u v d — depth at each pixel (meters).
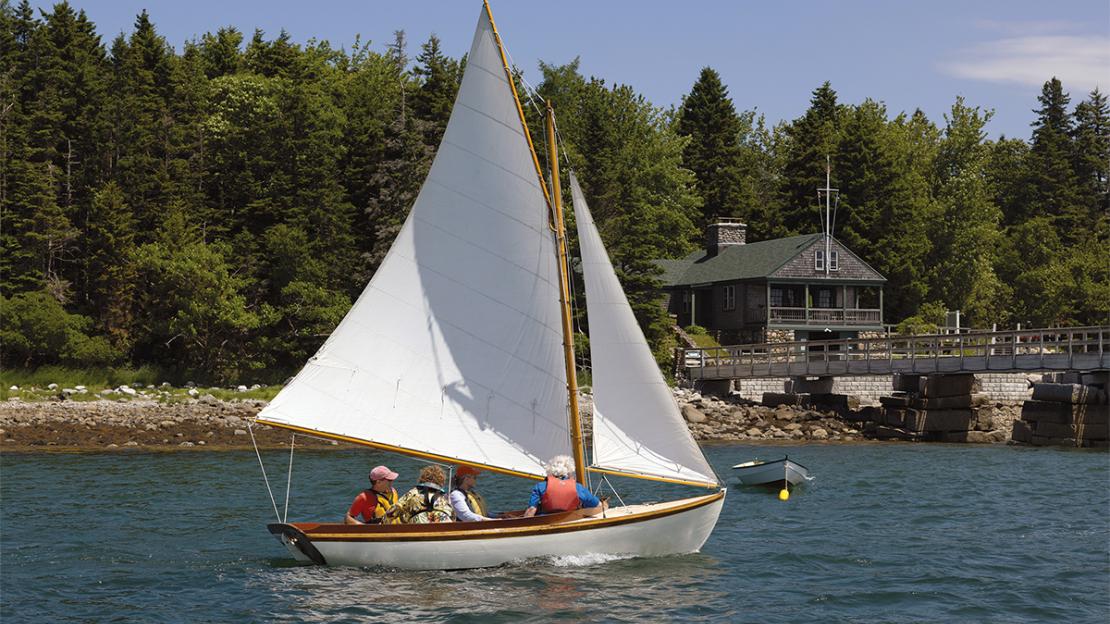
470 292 18.78
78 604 15.73
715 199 107.88
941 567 18.56
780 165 124.38
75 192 72.56
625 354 18.16
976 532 22.38
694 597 16.11
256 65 95.62
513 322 18.66
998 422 55.56
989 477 33.41
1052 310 89.56
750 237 101.06
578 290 59.09
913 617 15.25
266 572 17.77
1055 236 99.00
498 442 18.62
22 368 63.19
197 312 62.59
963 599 16.28
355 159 75.19
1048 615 15.41
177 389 62.44
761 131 132.12
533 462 18.59
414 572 17.52
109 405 54.06
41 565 18.48
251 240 68.25
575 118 99.06
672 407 18.09
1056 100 135.50
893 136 102.00
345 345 18.67
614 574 17.44
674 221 95.00
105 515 24.34
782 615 15.24
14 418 48.72
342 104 86.19
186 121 81.12
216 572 17.81
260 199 72.06
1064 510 25.81
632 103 103.06
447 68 86.25
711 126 113.25
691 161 111.38
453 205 18.84
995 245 100.44
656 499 27.53
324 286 67.38
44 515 24.28
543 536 17.83
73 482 30.86
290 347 65.88
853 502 27.17
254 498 27.53
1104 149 133.25
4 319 62.53
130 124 73.69
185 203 70.69
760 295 77.56
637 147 97.81
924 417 50.31
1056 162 120.06
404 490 29.34
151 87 80.06
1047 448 45.94
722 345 77.62
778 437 50.91
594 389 18.31
